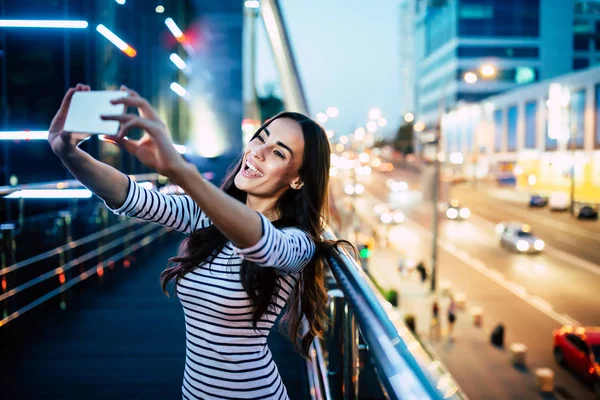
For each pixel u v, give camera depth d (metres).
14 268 4.86
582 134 44.41
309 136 1.61
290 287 1.58
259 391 1.53
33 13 8.81
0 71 8.73
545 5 76.44
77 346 4.43
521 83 77.12
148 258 9.53
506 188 59.00
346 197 46.25
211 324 1.52
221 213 1.16
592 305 24.66
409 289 29.41
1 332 4.59
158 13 12.81
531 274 30.34
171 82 13.66
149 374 3.79
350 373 1.64
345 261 1.44
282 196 1.68
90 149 8.74
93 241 7.40
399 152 106.94
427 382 0.75
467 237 41.31
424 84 92.75
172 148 1.10
